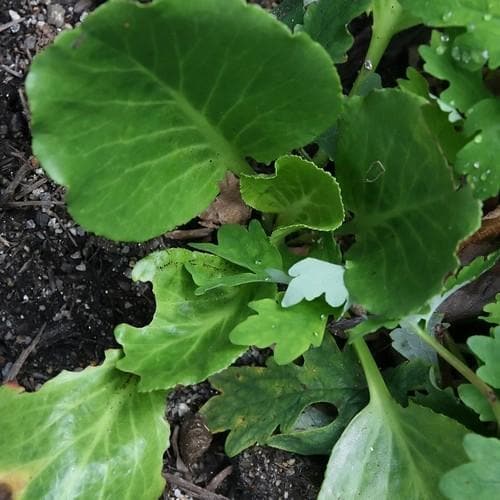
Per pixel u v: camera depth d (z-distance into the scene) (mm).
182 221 262
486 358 249
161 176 249
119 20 199
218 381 280
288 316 256
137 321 288
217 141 254
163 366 256
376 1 288
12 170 288
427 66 254
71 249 287
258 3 321
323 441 280
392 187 252
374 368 280
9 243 282
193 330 266
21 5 300
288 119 247
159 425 268
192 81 228
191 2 201
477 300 298
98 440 259
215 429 278
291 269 253
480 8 256
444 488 233
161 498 279
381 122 246
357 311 293
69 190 230
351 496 265
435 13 255
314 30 283
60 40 200
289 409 280
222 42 216
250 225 269
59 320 281
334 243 267
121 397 267
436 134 265
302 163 252
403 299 242
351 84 332
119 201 242
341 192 273
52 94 210
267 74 229
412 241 245
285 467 286
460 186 251
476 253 300
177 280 269
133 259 291
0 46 296
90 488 255
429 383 278
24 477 248
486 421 272
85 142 225
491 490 232
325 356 286
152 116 233
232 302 273
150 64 217
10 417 252
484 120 255
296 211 277
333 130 286
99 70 211
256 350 298
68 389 261
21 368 274
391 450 270
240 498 283
